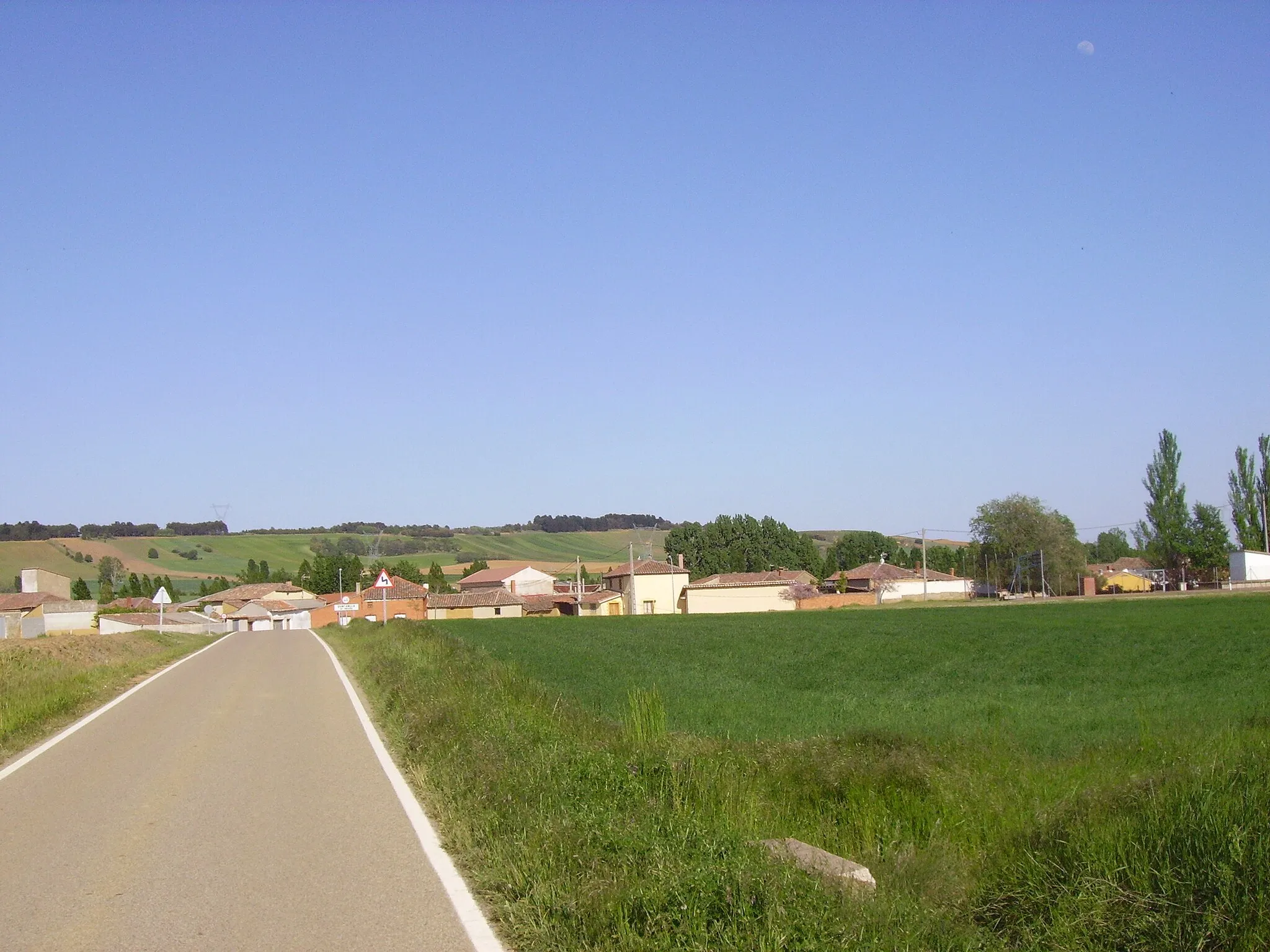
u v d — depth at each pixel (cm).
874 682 2511
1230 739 1165
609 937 605
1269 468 9281
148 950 625
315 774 1222
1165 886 676
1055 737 1555
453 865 807
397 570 14488
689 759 1098
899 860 831
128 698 2131
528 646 3866
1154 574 9744
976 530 10638
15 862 837
